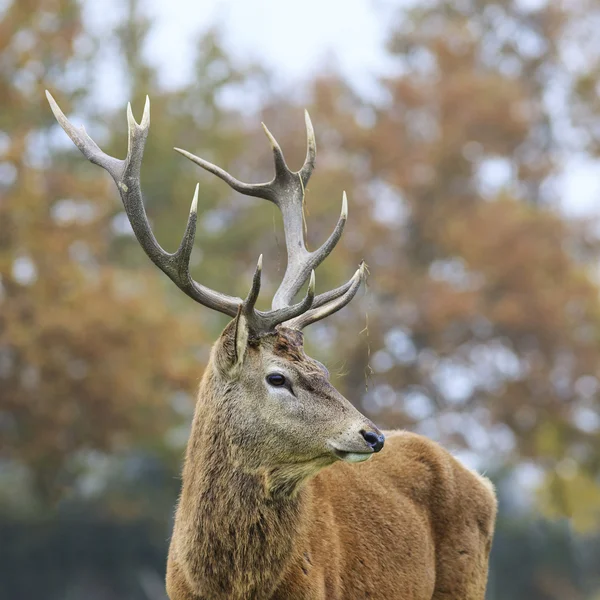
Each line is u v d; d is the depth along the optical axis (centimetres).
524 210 7069
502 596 6819
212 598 1440
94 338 5275
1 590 6294
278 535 1435
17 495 6538
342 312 6556
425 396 6731
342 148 7375
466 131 7206
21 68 5959
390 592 1580
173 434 6250
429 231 7056
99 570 6469
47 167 6041
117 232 6862
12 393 5309
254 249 7344
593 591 7038
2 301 5250
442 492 1686
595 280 7088
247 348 1453
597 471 6769
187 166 7356
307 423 1425
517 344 6800
